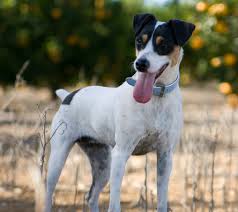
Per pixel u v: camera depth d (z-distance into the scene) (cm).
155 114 762
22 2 2067
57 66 2166
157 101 761
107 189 1129
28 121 1505
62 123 838
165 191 799
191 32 762
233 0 1365
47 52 2123
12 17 2061
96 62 2156
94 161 896
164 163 797
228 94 1404
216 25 1384
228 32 1389
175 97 773
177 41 752
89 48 2127
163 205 800
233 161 1316
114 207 763
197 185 1008
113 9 2119
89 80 2214
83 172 1186
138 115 759
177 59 767
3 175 1198
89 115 841
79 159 1198
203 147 1065
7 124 1636
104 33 2097
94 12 2103
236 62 1397
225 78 1421
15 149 1125
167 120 770
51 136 823
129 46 2161
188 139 1174
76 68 2188
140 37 764
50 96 2373
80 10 2092
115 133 785
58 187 1129
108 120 802
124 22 2148
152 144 791
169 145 789
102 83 2248
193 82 4328
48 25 2083
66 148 864
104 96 824
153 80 747
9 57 2077
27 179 1186
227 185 1103
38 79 2188
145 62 736
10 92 2569
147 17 773
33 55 2106
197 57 2089
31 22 2070
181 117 791
